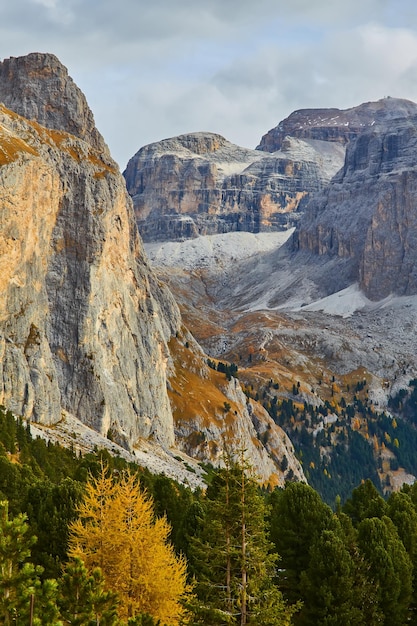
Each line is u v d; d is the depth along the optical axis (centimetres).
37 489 10669
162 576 7850
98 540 7981
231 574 8200
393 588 10244
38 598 5559
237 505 8019
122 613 7612
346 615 9400
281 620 7844
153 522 10550
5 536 5753
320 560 9869
